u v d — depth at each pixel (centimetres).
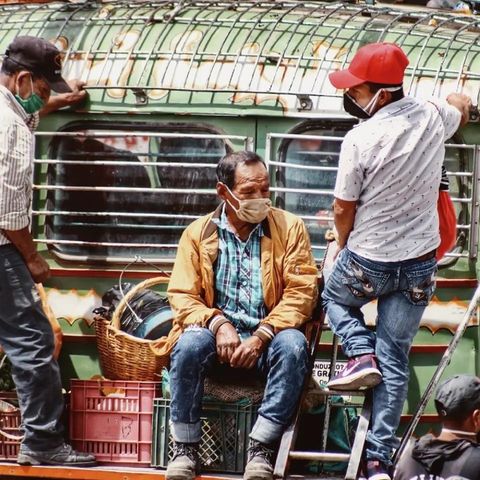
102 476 2116
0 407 2212
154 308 2253
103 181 2336
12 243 2100
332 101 2236
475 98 2219
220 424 2048
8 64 2116
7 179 2050
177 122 2292
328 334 2247
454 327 2255
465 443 1856
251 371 2031
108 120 2316
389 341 1905
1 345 2128
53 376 2128
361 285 1894
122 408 2162
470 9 2675
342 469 2055
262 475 1914
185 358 1955
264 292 2008
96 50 2353
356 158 1859
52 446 2131
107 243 2323
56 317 2331
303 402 2006
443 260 2258
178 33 2341
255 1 2420
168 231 2319
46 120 2333
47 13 2475
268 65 2277
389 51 1873
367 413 1906
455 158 2258
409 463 1873
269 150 2266
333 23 2348
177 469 1952
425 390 2128
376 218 1870
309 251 2033
